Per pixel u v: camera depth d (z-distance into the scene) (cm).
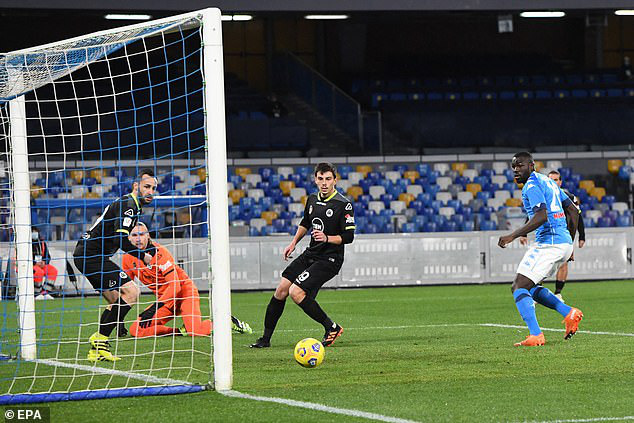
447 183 5722
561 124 5828
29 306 1816
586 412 1120
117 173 5216
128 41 1595
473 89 6656
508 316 2692
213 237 1342
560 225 1875
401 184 5684
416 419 1086
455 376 1441
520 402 1196
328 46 7162
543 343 1855
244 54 6950
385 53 7350
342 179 5656
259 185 5588
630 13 5303
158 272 2111
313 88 6009
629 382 1355
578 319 1897
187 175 5281
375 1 5106
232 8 4962
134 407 1202
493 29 7431
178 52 5731
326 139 5838
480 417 1096
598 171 5812
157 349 1930
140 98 5528
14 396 1251
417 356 1712
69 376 1538
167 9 4866
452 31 7400
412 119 5797
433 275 4544
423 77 7112
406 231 5312
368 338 2091
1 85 1775
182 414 1143
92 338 1731
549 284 4488
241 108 6244
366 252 4491
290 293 1905
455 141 5806
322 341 1952
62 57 1723
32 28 6372
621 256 4669
